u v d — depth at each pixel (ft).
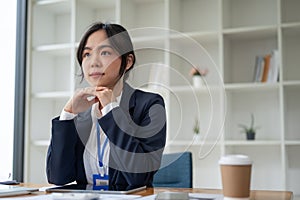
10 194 3.58
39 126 11.75
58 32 12.50
